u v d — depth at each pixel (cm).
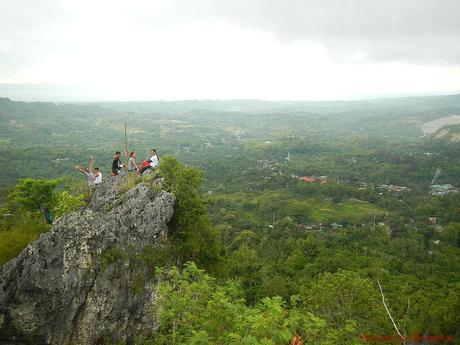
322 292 2117
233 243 6681
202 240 1845
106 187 2081
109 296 1357
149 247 1542
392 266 5384
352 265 5184
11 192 3027
